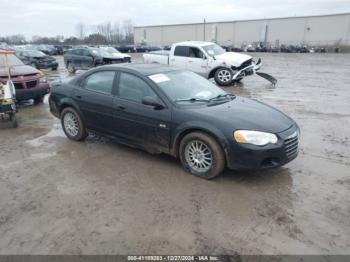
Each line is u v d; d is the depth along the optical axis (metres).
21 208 3.49
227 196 3.70
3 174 4.36
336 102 9.21
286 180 4.11
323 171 4.38
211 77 13.06
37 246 2.85
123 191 3.83
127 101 4.71
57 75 17.39
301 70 19.38
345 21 57.44
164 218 3.26
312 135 6.00
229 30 69.62
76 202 3.59
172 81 4.74
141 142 4.71
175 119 4.21
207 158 4.07
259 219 3.24
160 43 78.94
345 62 26.06
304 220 3.22
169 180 4.11
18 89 8.28
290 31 63.22
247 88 12.18
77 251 2.79
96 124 5.25
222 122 3.92
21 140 5.85
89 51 18.09
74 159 4.86
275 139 3.86
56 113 5.93
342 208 3.45
